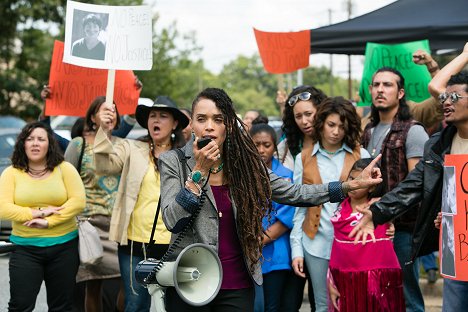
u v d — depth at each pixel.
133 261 6.42
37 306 8.64
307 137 6.92
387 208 5.38
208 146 4.16
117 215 6.46
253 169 4.50
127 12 6.66
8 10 24.94
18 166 6.38
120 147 6.55
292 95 6.86
